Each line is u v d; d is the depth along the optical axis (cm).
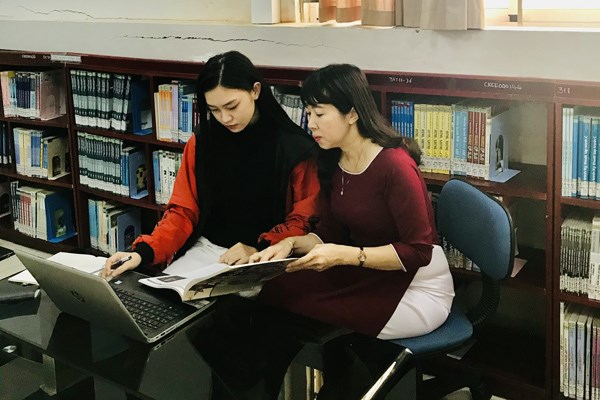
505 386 256
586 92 218
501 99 244
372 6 253
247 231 254
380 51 255
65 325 187
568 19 258
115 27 322
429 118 251
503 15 266
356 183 220
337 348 171
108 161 344
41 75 359
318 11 282
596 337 235
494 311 221
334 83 210
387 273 219
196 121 303
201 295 190
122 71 320
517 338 280
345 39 261
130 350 172
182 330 180
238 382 158
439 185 254
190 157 251
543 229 272
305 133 247
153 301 192
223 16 321
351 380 158
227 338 176
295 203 246
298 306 221
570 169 227
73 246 376
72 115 348
